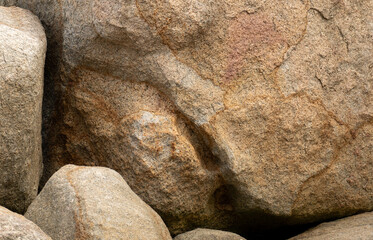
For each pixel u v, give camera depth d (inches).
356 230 158.9
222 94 160.2
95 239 138.6
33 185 159.0
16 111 151.8
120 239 140.3
